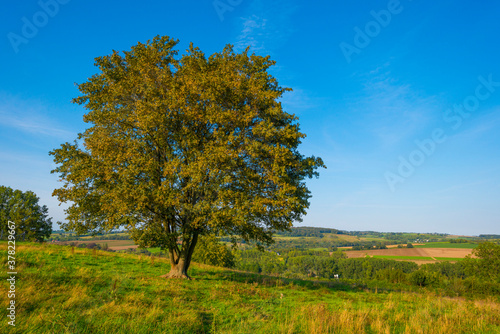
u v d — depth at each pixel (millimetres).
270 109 15273
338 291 17734
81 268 14188
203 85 15250
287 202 14086
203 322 8703
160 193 13906
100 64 17094
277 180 13992
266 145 14500
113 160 14773
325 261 126812
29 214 53219
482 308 12656
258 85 15602
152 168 14344
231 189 14547
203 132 16984
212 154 13688
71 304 8219
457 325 9516
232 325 8664
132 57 17422
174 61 17938
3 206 52781
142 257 23891
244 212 13617
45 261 15281
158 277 15977
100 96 16531
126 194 13773
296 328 8414
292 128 15336
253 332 7801
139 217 14891
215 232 15625
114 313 7836
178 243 18047
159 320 8023
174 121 15859
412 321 9445
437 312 11062
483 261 60188
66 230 16234
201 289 13758
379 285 27453
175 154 15859
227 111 14734
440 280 34250
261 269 118938
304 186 16328
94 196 15516
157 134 15156
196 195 15945
